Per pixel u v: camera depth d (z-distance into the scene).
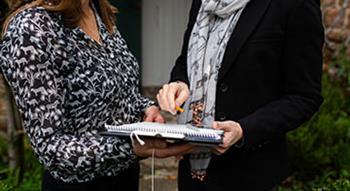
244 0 2.38
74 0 2.19
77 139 2.15
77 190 2.29
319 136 5.31
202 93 2.46
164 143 2.03
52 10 2.16
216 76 2.43
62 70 2.15
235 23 2.40
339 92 5.90
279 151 2.54
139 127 2.08
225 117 2.41
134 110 2.43
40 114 2.08
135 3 7.46
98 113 2.24
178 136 1.98
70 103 2.20
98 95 2.22
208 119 2.44
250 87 2.38
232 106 2.41
